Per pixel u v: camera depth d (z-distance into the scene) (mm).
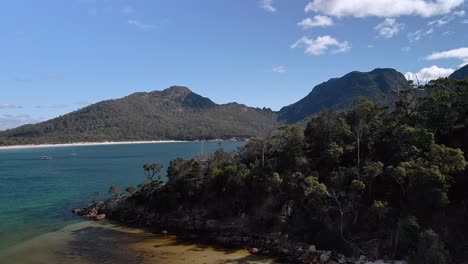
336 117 67688
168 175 70625
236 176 62562
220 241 53938
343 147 62000
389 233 46875
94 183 110875
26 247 51125
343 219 50344
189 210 64312
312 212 53000
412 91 66500
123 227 61812
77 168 159000
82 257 47156
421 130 53656
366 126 62781
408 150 54156
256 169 63469
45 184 109938
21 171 149625
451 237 44531
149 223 64062
